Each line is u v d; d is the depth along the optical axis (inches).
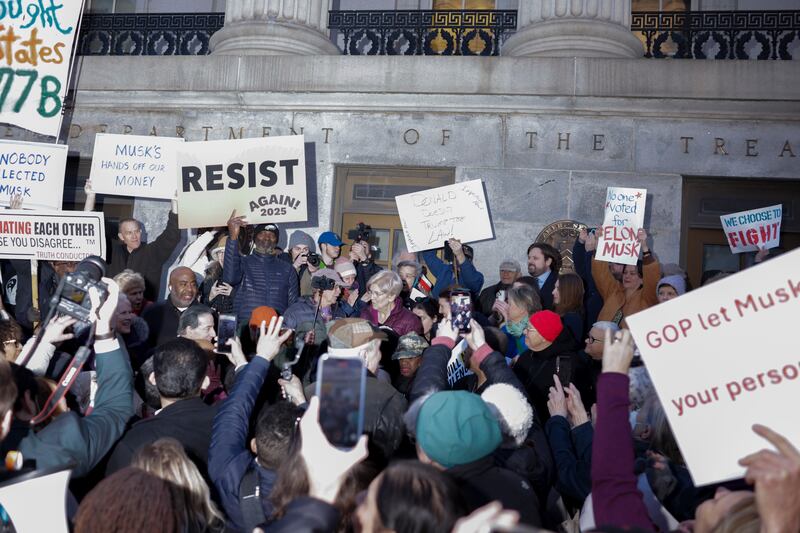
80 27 445.1
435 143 398.6
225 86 411.5
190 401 158.1
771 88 374.0
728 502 104.4
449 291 267.0
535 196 388.8
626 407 120.6
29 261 351.3
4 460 137.2
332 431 98.4
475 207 353.1
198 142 357.7
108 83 421.7
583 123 389.4
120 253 359.6
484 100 393.4
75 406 189.6
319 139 407.8
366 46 450.0
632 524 113.7
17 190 370.0
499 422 145.9
